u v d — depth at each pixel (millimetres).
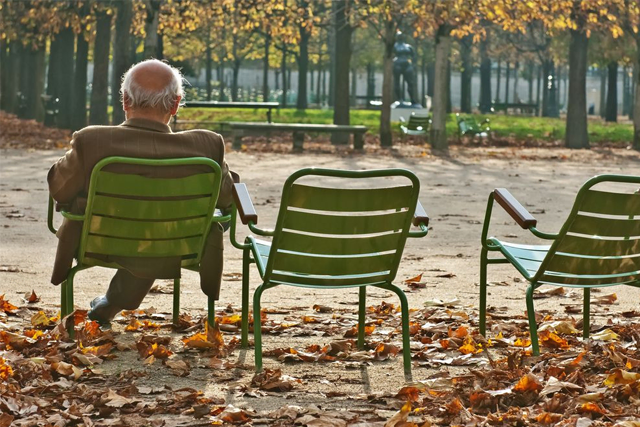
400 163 28234
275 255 5980
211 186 6301
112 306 7031
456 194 19578
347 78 37219
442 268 10812
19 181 19859
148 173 6176
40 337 6574
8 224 13656
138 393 5430
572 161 31266
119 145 6199
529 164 29359
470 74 76750
